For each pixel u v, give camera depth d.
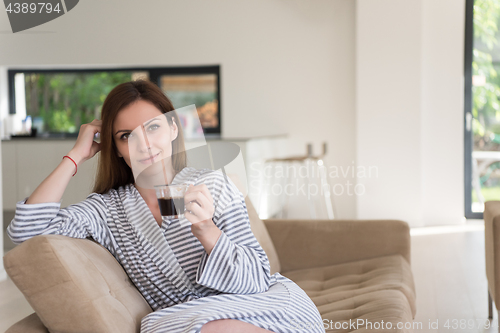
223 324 1.02
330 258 2.28
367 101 5.59
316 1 5.91
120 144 1.23
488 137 5.71
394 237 2.25
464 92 5.72
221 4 6.08
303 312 1.18
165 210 1.10
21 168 4.81
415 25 5.45
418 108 5.48
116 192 1.31
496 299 2.00
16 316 2.76
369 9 5.53
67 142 4.76
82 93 6.43
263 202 5.09
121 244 1.25
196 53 6.15
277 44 6.02
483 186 5.75
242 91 6.12
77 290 0.99
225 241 1.11
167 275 1.20
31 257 0.98
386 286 1.86
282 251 2.32
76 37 6.21
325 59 5.93
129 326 1.08
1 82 6.37
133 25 6.18
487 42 5.64
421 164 5.52
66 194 3.30
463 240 4.71
